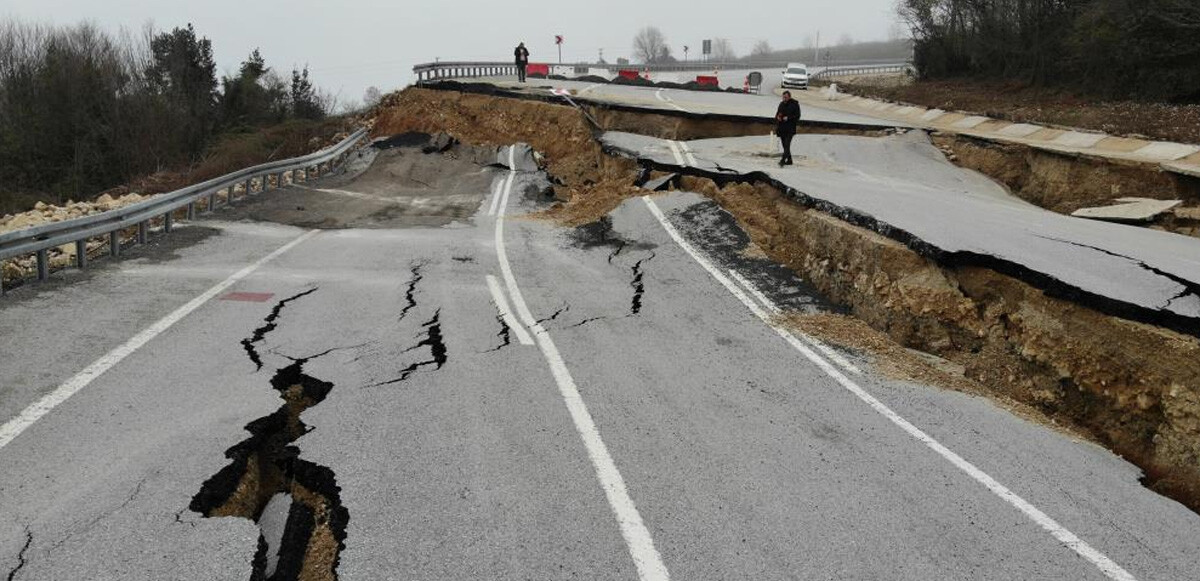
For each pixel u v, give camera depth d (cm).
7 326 810
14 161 3769
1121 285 771
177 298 945
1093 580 461
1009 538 500
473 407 667
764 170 1565
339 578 440
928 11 4275
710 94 3400
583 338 866
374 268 1149
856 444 626
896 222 1059
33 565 434
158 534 469
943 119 2697
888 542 490
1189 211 1380
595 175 2017
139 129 4041
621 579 444
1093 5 2847
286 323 872
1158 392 666
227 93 4644
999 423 689
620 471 566
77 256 1062
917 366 828
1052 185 1709
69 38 4697
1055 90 3019
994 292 870
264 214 1552
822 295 1076
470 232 1458
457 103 2706
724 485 552
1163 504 561
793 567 461
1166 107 2384
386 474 550
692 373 769
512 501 521
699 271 1142
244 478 553
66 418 607
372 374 734
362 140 2761
